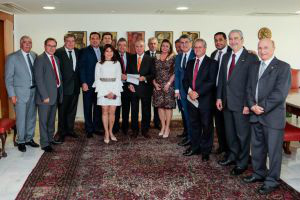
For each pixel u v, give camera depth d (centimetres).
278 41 721
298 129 398
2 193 306
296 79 566
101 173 358
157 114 573
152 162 394
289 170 374
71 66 478
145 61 490
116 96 471
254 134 323
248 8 574
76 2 500
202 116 390
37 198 296
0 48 589
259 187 321
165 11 619
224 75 351
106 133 479
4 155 411
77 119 677
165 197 299
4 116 598
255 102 311
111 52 461
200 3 514
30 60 430
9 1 485
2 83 591
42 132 434
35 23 660
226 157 392
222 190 315
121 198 297
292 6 549
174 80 486
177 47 523
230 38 339
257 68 311
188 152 423
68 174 354
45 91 420
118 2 503
